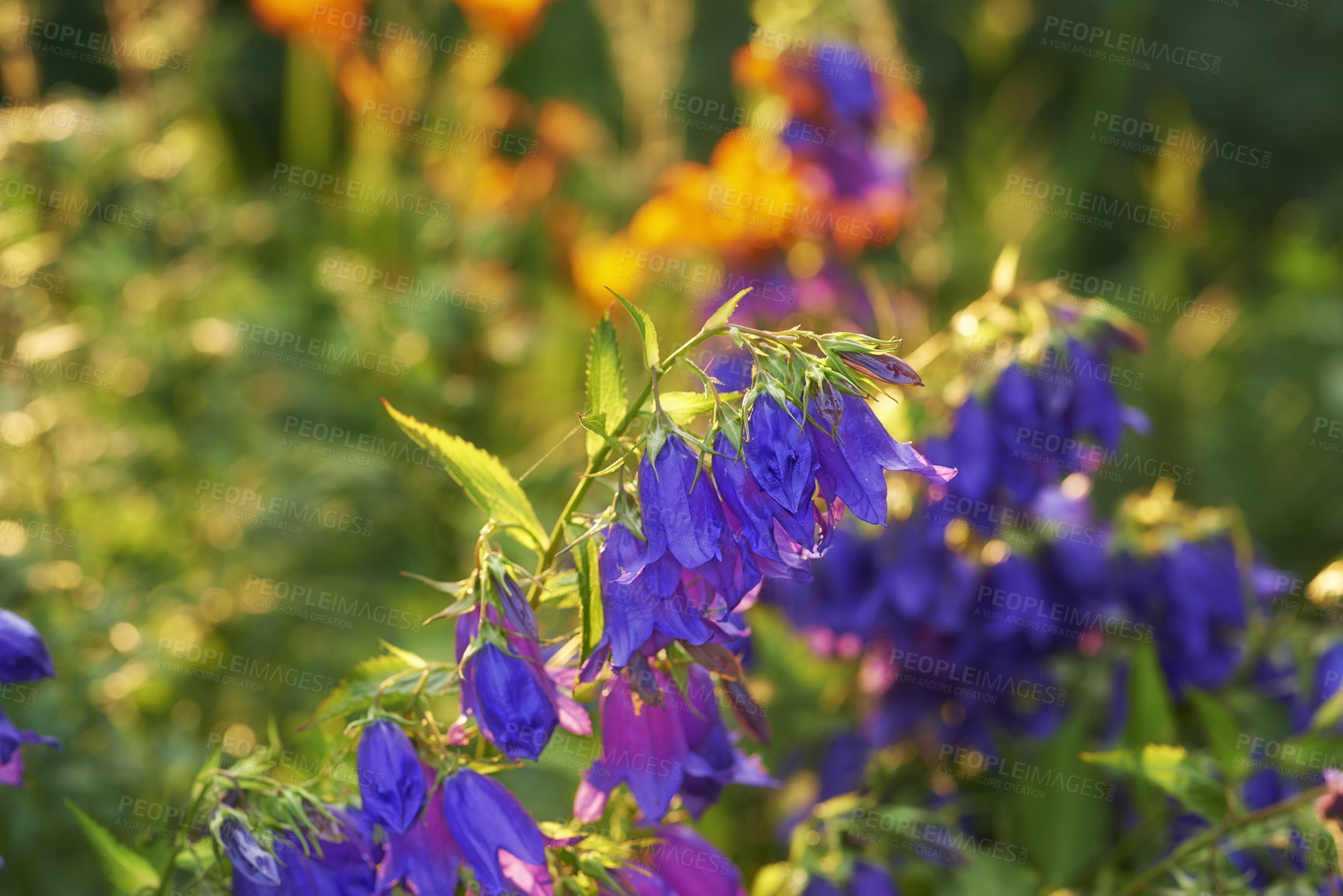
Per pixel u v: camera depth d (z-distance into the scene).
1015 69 3.69
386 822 1.00
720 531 0.99
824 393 0.98
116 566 1.58
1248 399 2.47
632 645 0.99
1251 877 1.16
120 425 1.71
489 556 1.00
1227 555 1.28
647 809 1.03
